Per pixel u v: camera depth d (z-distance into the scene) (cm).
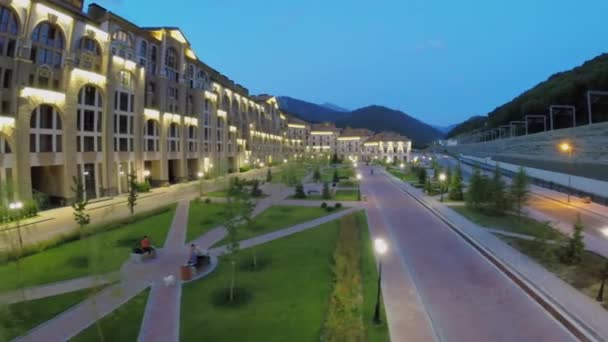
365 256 1980
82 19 3856
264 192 4744
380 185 5831
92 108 4031
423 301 1412
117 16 4384
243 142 8938
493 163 9175
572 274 1650
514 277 1633
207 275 1705
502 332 1183
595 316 1257
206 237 2444
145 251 1973
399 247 2167
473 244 2206
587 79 7912
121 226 2733
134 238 2408
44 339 1136
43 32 3475
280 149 12488
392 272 1728
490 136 13850
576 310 1302
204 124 6712
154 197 4347
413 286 1558
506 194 3084
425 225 2795
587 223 2834
